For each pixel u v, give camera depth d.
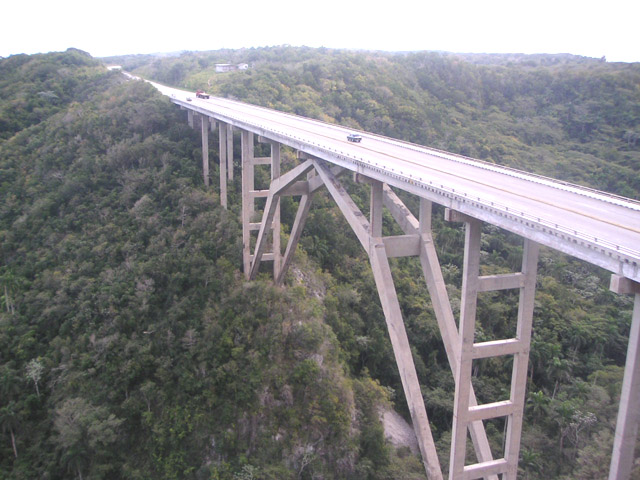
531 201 19.22
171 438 30.73
